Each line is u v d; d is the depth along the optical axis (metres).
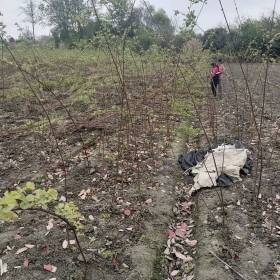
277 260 4.14
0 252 4.34
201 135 8.26
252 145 7.47
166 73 11.44
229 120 9.44
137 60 10.80
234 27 8.10
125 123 7.80
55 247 4.37
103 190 5.68
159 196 5.55
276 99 12.90
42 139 8.10
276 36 5.16
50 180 6.12
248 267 4.04
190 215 5.29
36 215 5.07
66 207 3.23
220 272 3.96
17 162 6.92
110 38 6.20
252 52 7.07
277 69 23.31
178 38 7.07
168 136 7.80
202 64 10.98
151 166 6.50
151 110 9.55
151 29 7.11
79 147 7.49
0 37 5.19
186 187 6.02
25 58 16.95
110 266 4.10
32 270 4.03
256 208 5.14
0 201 2.35
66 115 10.24
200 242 4.54
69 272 3.99
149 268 4.11
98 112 9.71
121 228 4.74
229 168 5.98
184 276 4.12
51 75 16.19
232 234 4.59
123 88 6.15
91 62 16.70
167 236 4.72
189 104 10.29
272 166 6.43
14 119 10.05
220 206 5.21
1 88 14.11
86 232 4.64
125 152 7.01
